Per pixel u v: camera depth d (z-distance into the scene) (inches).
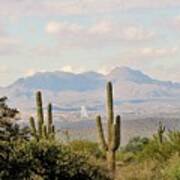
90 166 1722.4
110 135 2299.5
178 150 2338.8
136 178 2133.4
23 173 1560.0
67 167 1638.8
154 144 2420.0
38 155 1603.1
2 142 1555.1
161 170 2143.2
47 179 1599.4
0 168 1547.7
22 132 1609.3
